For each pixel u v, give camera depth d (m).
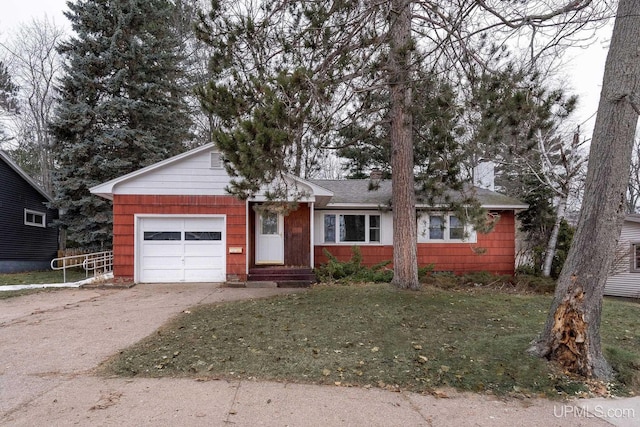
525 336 5.64
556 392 4.20
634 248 14.55
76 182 15.41
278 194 7.32
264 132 5.61
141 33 16.80
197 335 5.84
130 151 16.30
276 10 7.17
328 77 6.92
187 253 11.70
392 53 7.09
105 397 3.87
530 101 7.45
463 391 4.18
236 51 7.21
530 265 13.47
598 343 4.70
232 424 3.38
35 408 3.63
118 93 16.34
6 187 16.84
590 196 4.80
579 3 5.99
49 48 25.89
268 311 7.31
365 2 6.88
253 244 12.94
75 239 15.96
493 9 6.82
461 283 12.00
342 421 3.48
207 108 6.58
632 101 4.62
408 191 9.42
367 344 5.46
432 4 7.13
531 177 14.18
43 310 7.84
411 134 9.45
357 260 12.24
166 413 3.55
